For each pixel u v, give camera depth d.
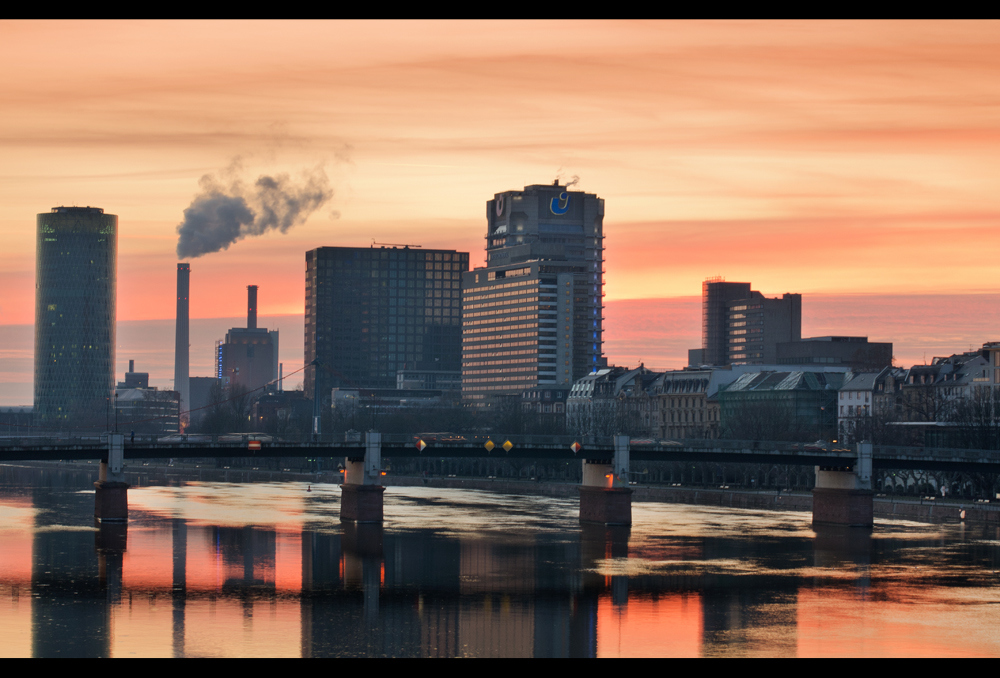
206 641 157.88
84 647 154.12
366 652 153.62
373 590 195.75
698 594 194.12
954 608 183.38
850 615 178.00
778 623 172.25
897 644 160.50
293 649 154.50
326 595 190.88
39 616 171.62
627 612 179.50
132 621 168.88
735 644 160.12
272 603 183.62
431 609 180.62
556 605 184.50
